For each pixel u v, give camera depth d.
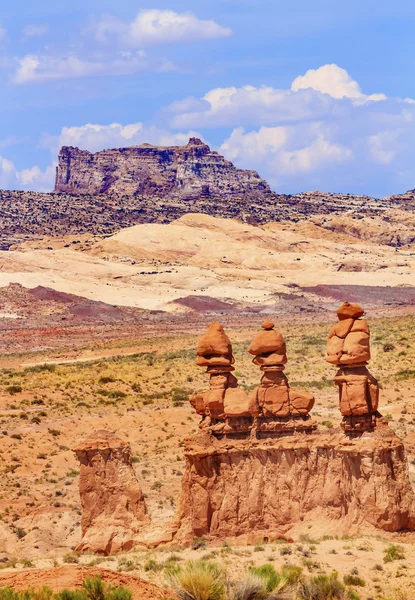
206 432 63.78
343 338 62.56
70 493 100.19
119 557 60.44
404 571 54.56
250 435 64.12
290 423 64.12
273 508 62.97
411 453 96.81
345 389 62.16
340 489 62.41
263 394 64.38
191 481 63.28
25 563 63.38
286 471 63.38
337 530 61.56
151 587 45.91
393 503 60.44
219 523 63.00
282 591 47.69
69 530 87.38
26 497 97.81
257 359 64.75
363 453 60.94
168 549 61.66
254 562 56.53
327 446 63.09
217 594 46.00
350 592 50.62
